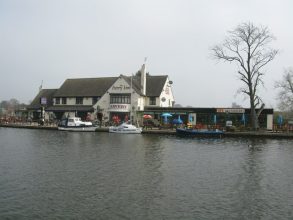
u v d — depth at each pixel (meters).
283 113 77.81
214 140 47.38
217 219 15.02
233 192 19.17
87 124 60.88
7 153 31.75
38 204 16.50
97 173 23.17
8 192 18.38
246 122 61.94
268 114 60.56
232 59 59.28
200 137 51.06
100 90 77.19
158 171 24.28
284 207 16.72
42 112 75.12
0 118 80.56
